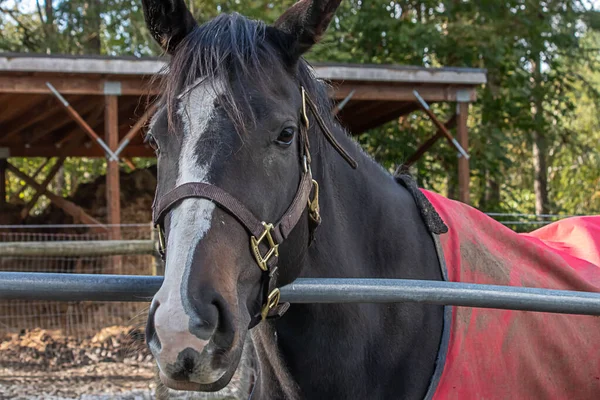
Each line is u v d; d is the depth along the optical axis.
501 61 11.01
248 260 1.47
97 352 6.20
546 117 13.61
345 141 2.01
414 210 2.10
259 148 1.48
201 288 1.33
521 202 14.95
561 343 2.06
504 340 1.97
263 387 2.03
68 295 1.54
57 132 10.54
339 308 1.80
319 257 1.80
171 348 1.28
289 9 1.72
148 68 6.75
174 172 1.45
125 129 9.89
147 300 1.58
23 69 6.41
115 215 6.94
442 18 11.55
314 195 1.69
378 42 11.25
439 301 1.62
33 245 5.55
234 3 11.35
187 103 1.48
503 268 2.10
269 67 1.56
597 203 15.32
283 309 1.63
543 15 11.50
